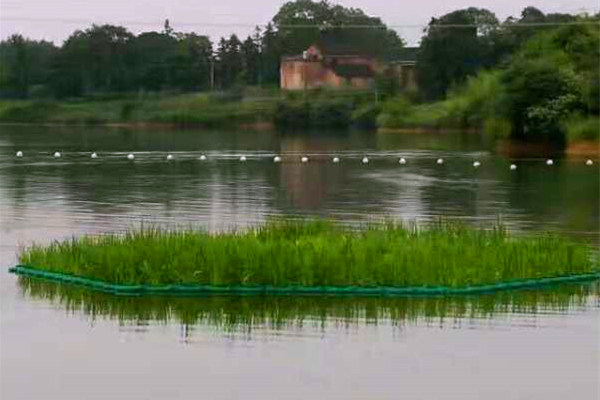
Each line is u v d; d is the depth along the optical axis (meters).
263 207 44.00
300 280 25.97
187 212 41.59
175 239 27.58
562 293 26.80
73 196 47.38
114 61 140.50
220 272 25.86
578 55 92.88
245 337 21.83
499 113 90.88
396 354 20.69
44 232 35.12
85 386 18.42
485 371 19.58
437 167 69.19
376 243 27.95
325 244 27.47
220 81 147.12
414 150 86.81
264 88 139.25
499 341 21.78
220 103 132.25
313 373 19.33
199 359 20.11
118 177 58.19
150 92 139.88
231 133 115.19
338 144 95.06
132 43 141.75
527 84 89.31
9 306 24.14
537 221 40.34
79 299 24.98
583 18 99.75
